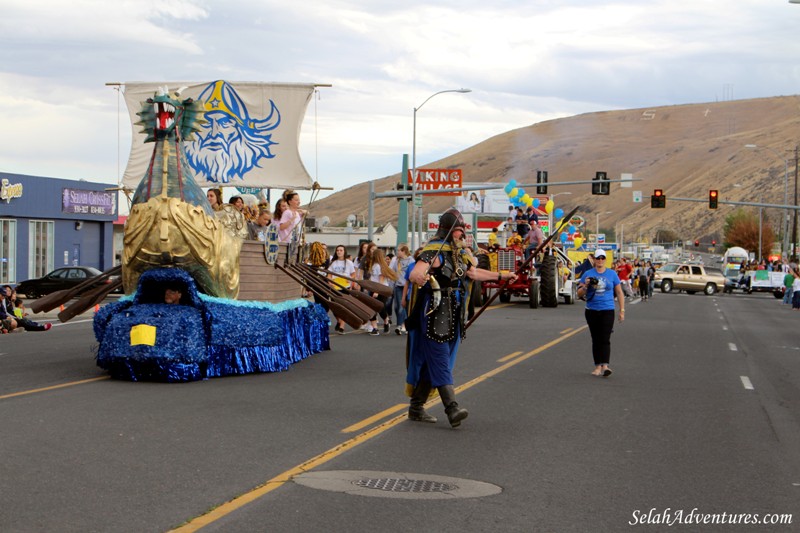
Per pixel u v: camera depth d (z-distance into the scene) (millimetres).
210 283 12773
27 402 10438
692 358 17938
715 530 6309
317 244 19312
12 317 21297
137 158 22109
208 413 9969
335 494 6793
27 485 6758
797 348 21625
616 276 14547
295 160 22141
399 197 44062
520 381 13547
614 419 10531
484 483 7324
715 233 197250
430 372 9523
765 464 8422
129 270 12516
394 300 21062
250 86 22016
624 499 6996
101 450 7996
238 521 6043
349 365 14844
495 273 9734
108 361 12312
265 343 13531
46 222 45562
